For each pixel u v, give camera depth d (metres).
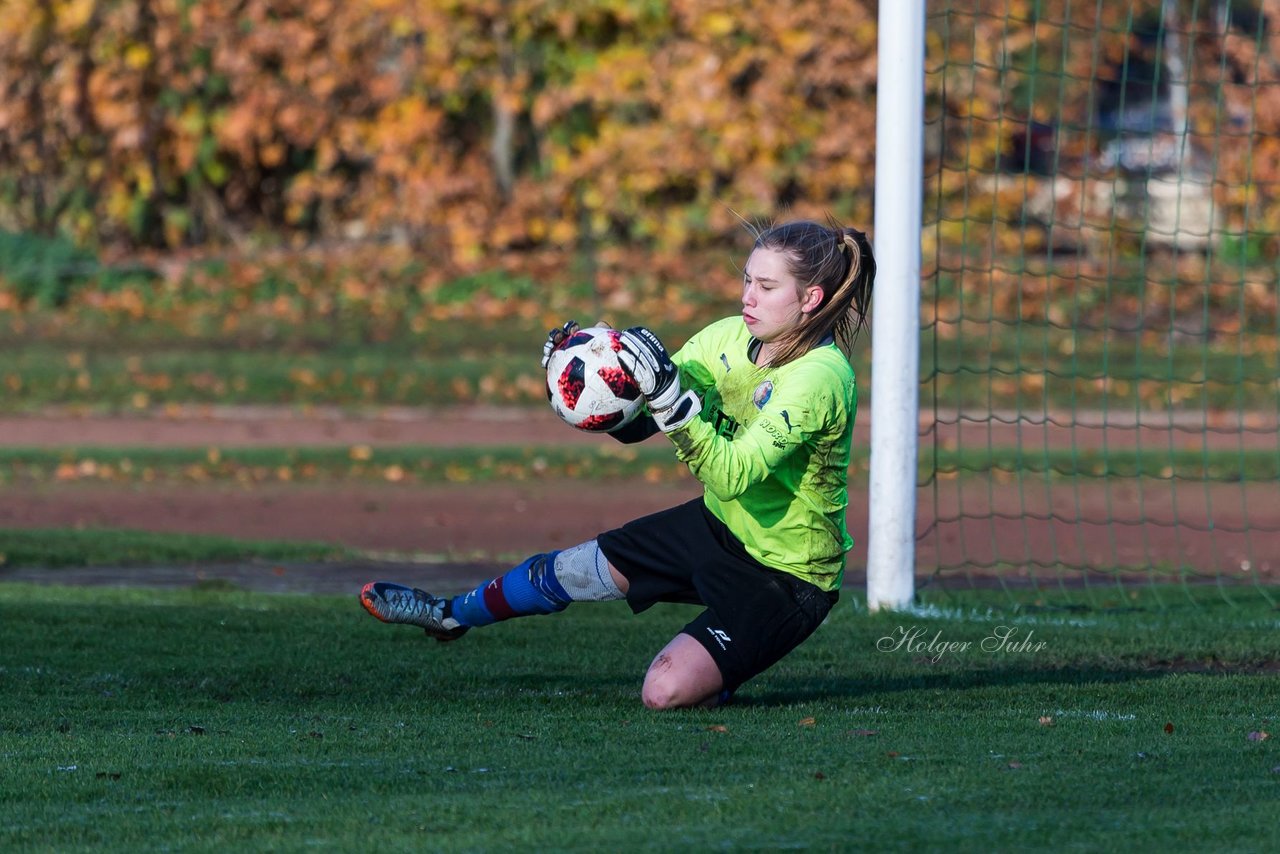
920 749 15.02
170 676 19.59
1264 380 57.28
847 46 67.44
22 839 11.98
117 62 68.88
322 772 14.06
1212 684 19.28
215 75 70.00
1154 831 12.01
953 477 44.06
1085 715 17.03
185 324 64.19
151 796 13.25
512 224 70.12
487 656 21.44
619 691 18.75
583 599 17.42
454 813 12.61
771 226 16.53
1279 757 14.67
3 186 72.06
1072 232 68.56
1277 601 28.75
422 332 63.69
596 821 12.32
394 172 69.38
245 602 26.78
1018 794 13.12
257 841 11.88
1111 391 55.91
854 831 11.99
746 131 67.44
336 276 68.94
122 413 54.34
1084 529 37.94
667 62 68.06
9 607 24.72
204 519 38.66
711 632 16.78
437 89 69.06
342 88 69.44
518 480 44.34
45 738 15.62
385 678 19.61
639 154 68.25
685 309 65.44
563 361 15.56
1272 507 41.00
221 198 73.31
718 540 16.83
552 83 69.12
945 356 58.84
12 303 65.75
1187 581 31.66
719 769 14.12
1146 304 63.91
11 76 68.69
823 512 16.45
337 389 56.84
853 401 16.20
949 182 65.94
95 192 71.94
